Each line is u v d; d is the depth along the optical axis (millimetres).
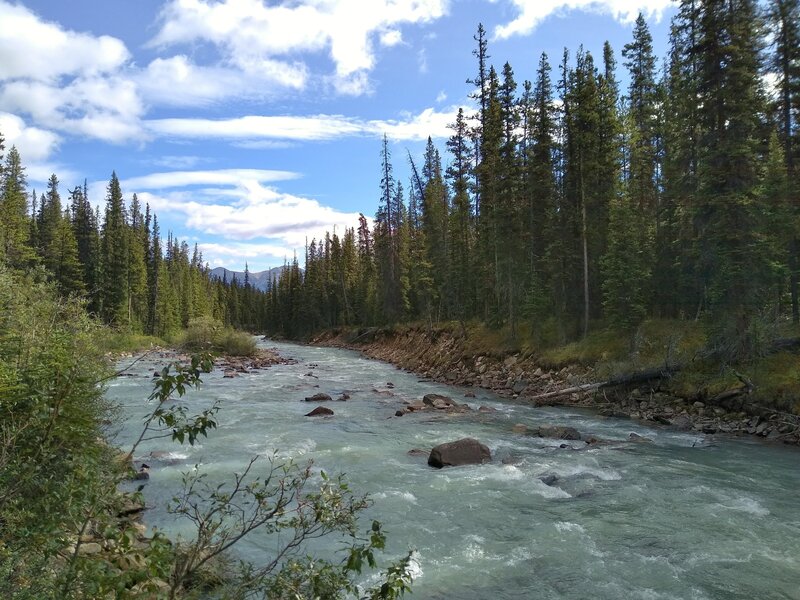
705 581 8469
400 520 11086
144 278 72938
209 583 5816
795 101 26812
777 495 12688
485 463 15508
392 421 22031
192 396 27891
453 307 48594
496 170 37562
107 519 3945
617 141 37500
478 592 8117
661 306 32188
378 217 65062
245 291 151625
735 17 22812
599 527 10719
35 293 8000
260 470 14125
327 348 77688
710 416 21641
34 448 4391
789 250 26078
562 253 35281
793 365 21000
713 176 23016
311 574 3965
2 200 47219
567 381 29578
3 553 3641
